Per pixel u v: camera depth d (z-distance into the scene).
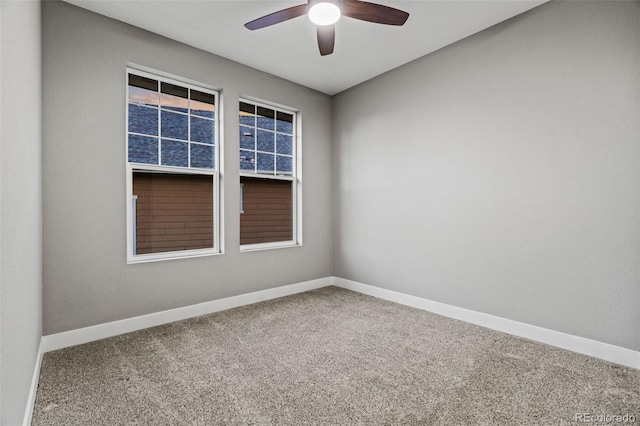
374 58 3.36
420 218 3.39
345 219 4.23
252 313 3.21
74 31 2.47
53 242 2.38
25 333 1.46
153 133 3.01
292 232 4.12
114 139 2.66
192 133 3.25
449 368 2.12
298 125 4.09
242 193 3.71
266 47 3.13
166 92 3.09
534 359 2.25
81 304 2.51
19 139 1.31
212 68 3.24
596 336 2.29
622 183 2.17
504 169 2.75
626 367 2.13
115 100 2.67
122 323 2.70
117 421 1.59
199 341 2.54
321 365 2.16
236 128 3.44
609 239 2.23
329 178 4.37
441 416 1.64
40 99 2.22
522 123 2.64
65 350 2.37
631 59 2.13
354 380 1.97
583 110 2.33
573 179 2.38
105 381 1.95
